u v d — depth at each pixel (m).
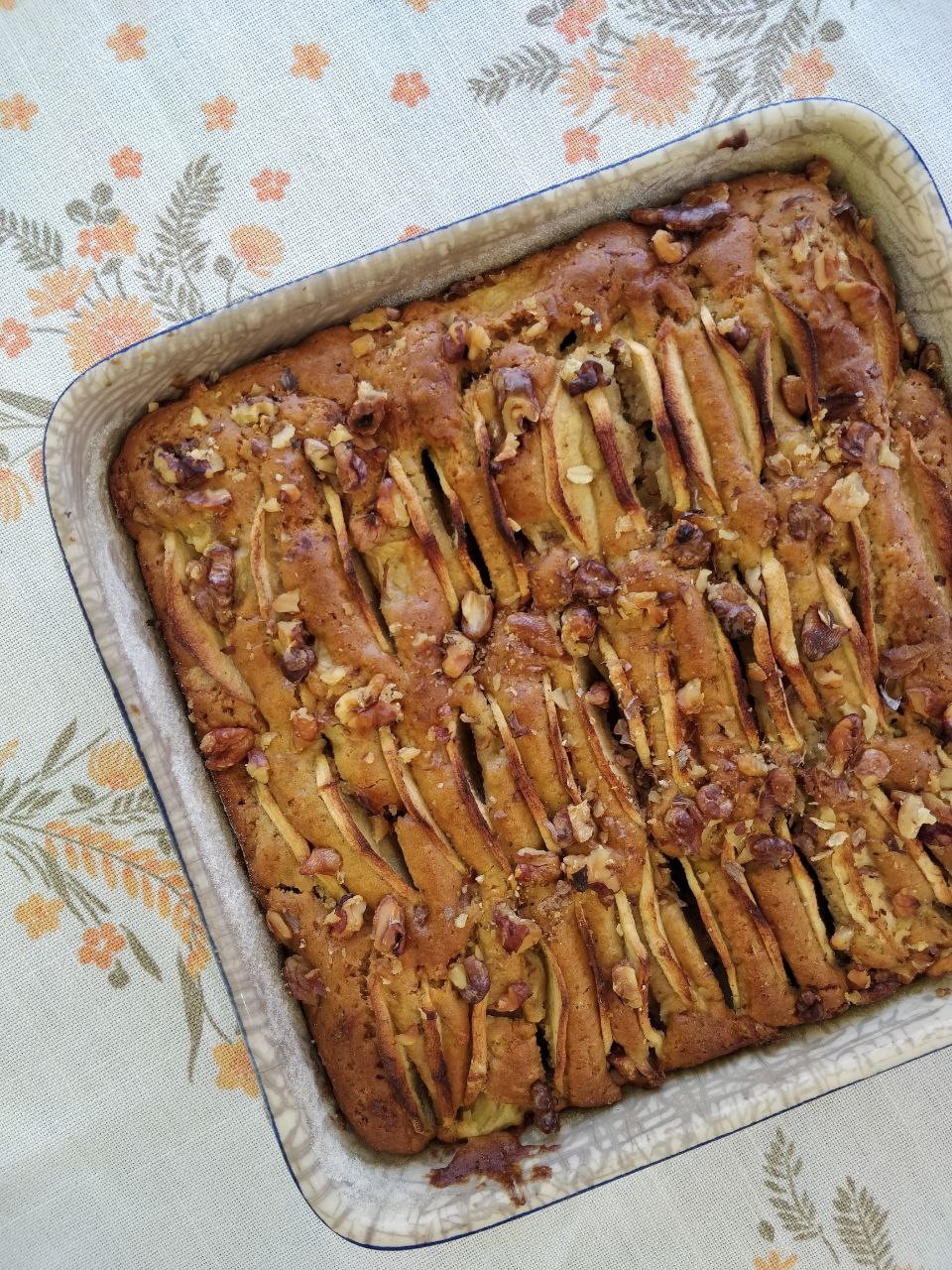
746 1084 0.29
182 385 0.28
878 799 0.29
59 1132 0.33
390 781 0.28
